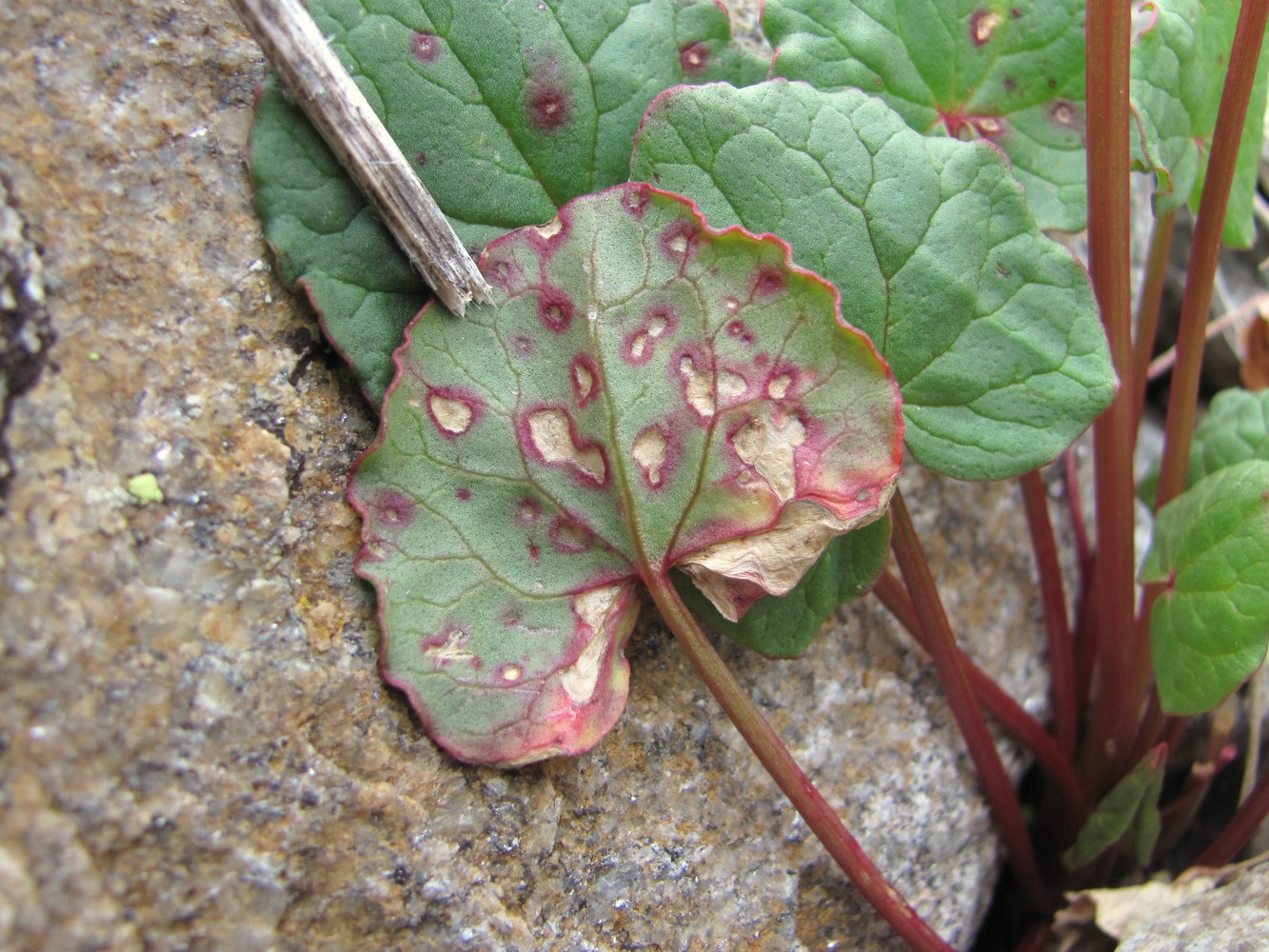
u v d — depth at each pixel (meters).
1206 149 0.10
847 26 0.09
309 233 0.08
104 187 0.07
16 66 0.07
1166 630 0.09
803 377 0.08
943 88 0.09
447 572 0.08
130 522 0.07
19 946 0.06
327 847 0.07
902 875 0.10
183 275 0.07
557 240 0.08
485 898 0.08
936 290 0.08
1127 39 0.08
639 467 0.08
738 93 0.08
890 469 0.08
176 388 0.07
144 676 0.07
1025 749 0.11
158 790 0.07
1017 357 0.08
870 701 0.10
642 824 0.08
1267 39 0.10
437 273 0.08
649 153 0.08
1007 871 0.11
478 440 0.08
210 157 0.08
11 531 0.07
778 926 0.09
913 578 0.09
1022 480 0.10
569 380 0.08
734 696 0.08
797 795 0.08
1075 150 0.09
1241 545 0.08
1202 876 0.10
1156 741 0.10
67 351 0.07
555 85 0.08
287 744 0.07
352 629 0.08
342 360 0.08
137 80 0.08
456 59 0.08
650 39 0.08
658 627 0.09
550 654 0.08
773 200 0.08
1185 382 0.10
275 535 0.07
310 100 0.07
